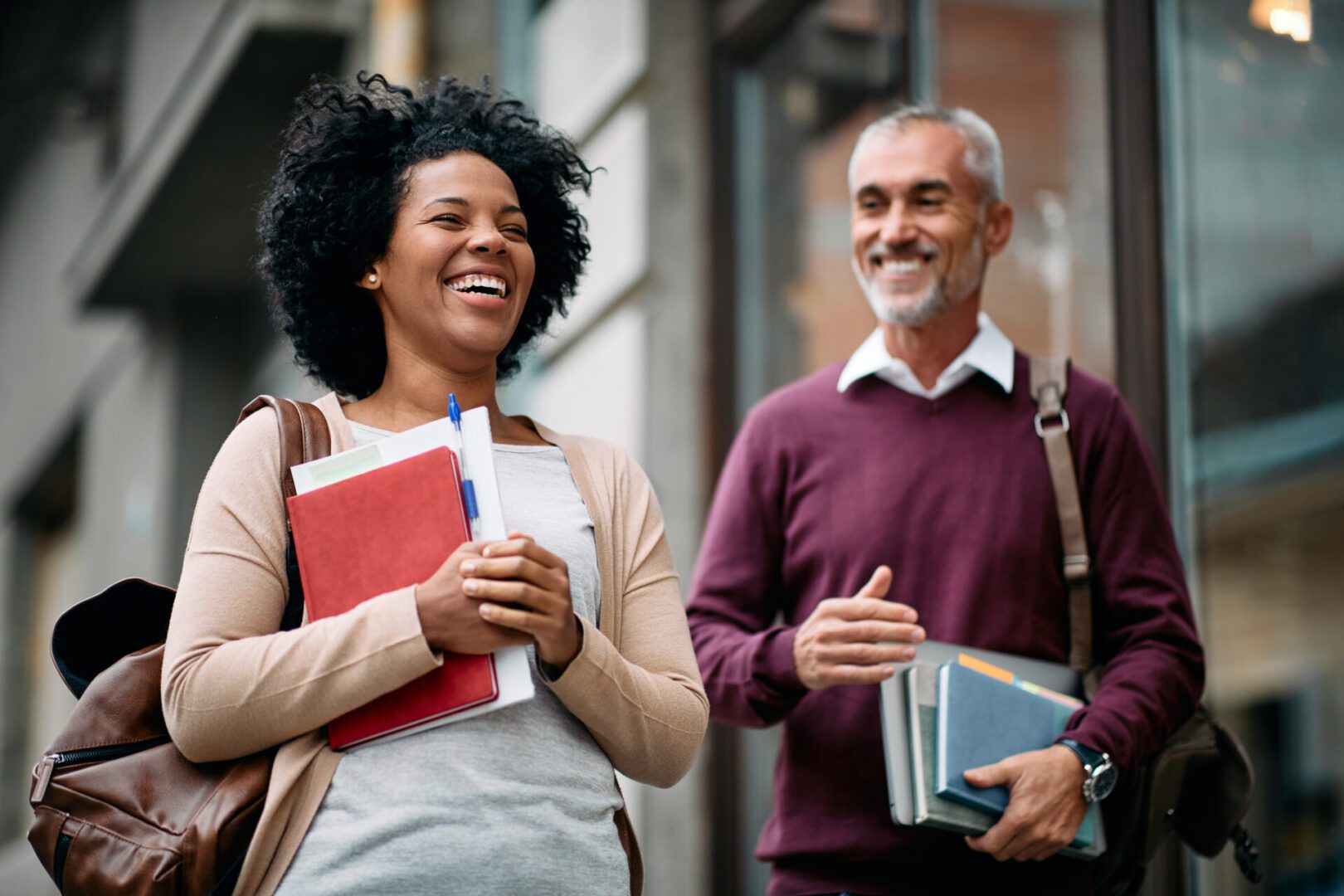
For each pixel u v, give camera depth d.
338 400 3.15
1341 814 4.96
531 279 3.19
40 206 16.84
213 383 12.59
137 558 12.88
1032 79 5.62
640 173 7.45
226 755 2.78
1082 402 4.11
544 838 2.78
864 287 4.38
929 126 4.38
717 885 6.68
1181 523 4.96
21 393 17.62
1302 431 4.92
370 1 9.04
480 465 2.88
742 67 7.39
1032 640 3.98
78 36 14.48
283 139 3.38
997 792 3.63
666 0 7.58
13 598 17.66
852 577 4.09
